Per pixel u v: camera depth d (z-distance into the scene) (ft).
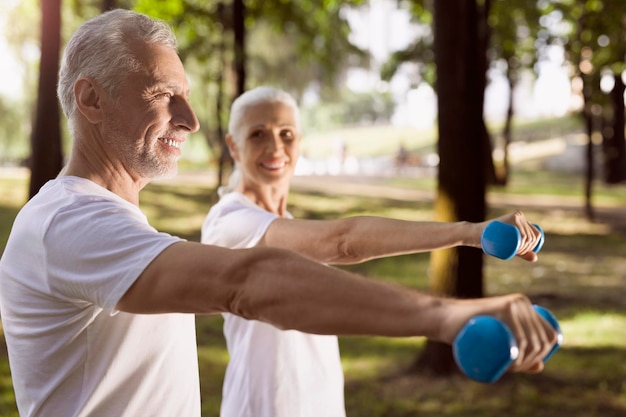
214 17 46.78
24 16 87.92
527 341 3.20
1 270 5.27
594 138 114.62
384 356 26.13
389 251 6.31
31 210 5.14
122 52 5.37
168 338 5.37
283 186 9.91
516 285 40.06
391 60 73.10
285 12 50.42
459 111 22.84
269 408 8.65
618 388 22.98
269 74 105.91
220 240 7.98
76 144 5.54
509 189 84.94
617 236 57.88
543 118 170.09
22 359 5.17
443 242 5.78
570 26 63.93
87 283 4.56
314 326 3.74
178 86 5.55
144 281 4.32
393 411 20.92
